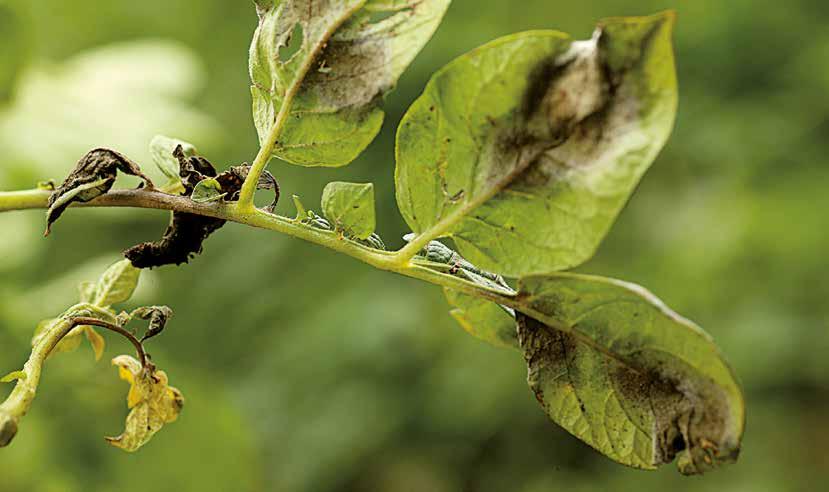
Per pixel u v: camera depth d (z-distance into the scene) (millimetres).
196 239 461
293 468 1265
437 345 1349
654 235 1480
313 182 1410
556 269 429
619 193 419
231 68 1685
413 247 442
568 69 423
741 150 1489
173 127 1073
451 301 476
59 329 445
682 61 1592
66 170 981
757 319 1347
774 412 1328
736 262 1397
